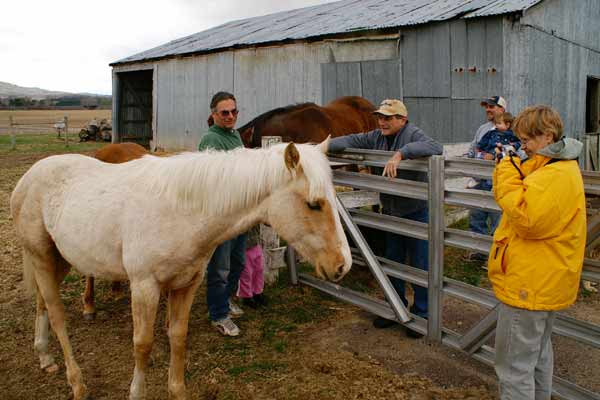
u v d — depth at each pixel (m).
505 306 2.36
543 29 9.33
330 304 4.45
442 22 9.31
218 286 3.76
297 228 2.53
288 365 3.41
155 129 16.06
